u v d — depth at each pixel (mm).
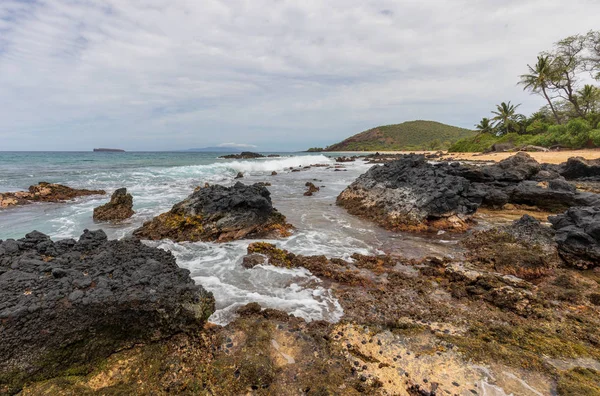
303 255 10023
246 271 8680
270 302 6969
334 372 4629
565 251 9078
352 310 6688
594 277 8266
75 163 40125
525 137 53094
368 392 4270
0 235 11117
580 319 6289
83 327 4172
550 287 7785
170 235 11578
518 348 5297
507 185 18781
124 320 4395
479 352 5125
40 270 4855
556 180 17328
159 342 4629
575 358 5070
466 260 9578
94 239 6543
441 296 7406
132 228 12500
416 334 5688
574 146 40594
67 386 3805
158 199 18391
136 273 5090
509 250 9242
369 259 9617
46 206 16250
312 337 5477
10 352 3742
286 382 4422
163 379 4180
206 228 11664
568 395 4176
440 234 12750
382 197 15938
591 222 9031
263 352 4941
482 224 14133
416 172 17250
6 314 3766
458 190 14617
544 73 47750
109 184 23547
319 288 7766
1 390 3605
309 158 52688
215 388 4223
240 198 12273
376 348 5203
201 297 5238
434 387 4340
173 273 5449
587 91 46562
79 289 4469
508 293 6883
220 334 5355
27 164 37688
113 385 3941
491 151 53750
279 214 14070
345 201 18203
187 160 50438
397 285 7973
